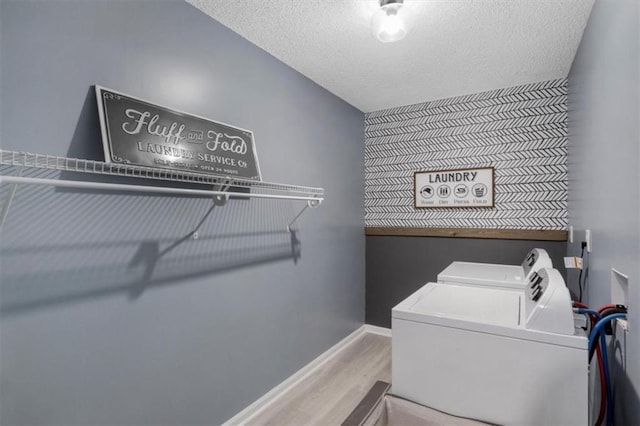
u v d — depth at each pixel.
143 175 1.35
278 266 2.18
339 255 2.90
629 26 1.00
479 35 1.87
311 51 2.08
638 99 0.94
